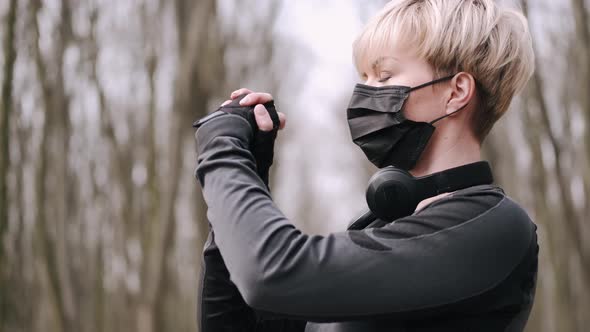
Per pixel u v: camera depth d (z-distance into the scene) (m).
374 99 1.20
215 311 1.22
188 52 6.72
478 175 1.16
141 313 6.85
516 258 1.07
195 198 7.45
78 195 7.35
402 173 1.14
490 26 1.18
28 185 6.36
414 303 1.01
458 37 1.17
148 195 7.00
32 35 5.79
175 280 8.00
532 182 6.81
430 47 1.17
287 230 1.03
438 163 1.19
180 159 6.76
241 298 1.22
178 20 6.79
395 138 1.19
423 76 1.18
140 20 7.00
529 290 1.11
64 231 6.78
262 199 1.05
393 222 1.07
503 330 1.07
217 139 1.13
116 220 7.55
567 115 6.49
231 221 1.04
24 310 6.23
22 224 6.24
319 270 1.00
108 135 7.12
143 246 6.91
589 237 6.55
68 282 6.76
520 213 1.10
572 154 6.50
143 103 7.34
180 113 6.73
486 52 1.17
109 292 7.86
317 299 1.00
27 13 5.73
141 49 7.04
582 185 6.26
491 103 1.20
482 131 1.22
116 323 7.73
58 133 6.47
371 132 1.20
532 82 6.20
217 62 6.86
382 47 1.21
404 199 1.13
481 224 1.05
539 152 6.55
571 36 6.30
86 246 7.56
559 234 6.66
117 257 7.63
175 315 7.82
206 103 6.78
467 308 1.04
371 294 1.00
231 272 1.04
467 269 1.03
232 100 1.22
